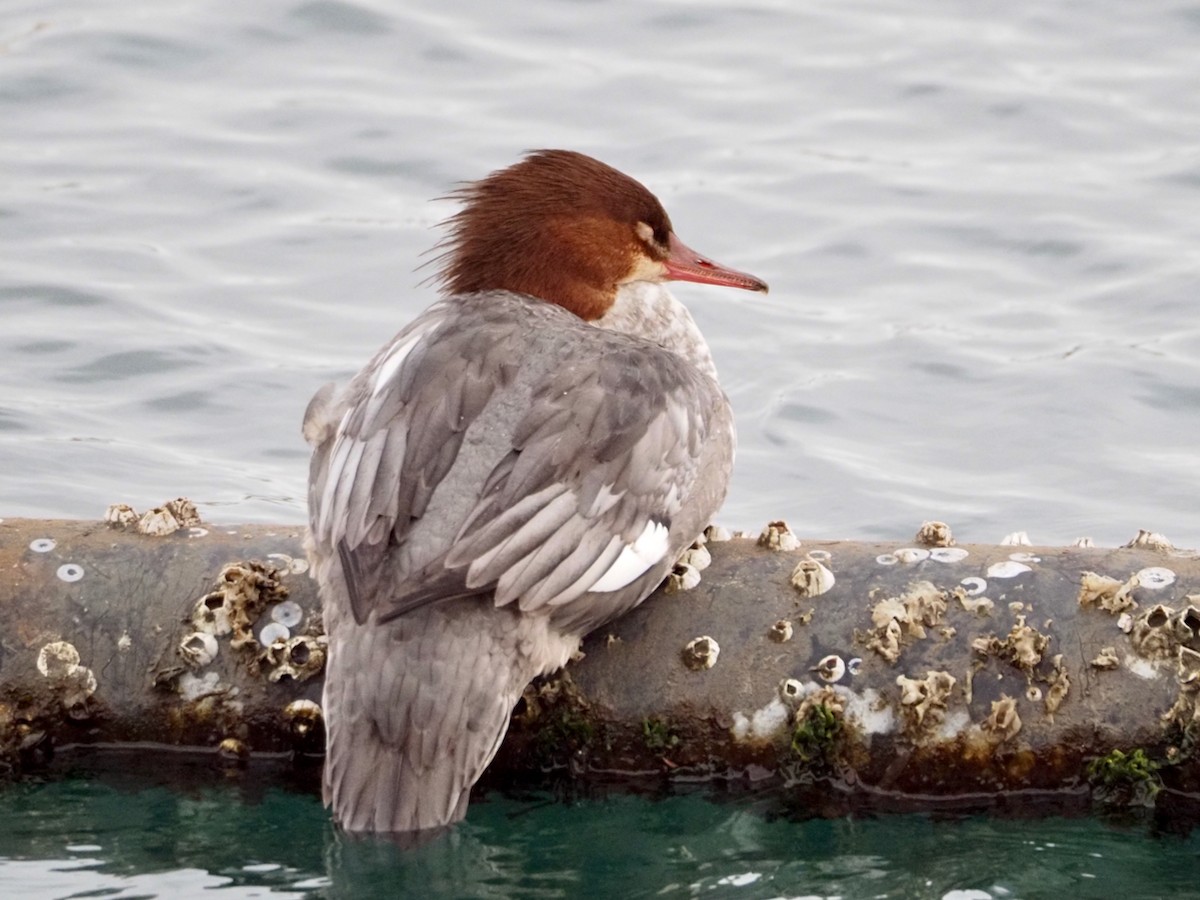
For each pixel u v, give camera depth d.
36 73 20.81
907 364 16.75
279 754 9.96
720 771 9.75
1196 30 22.38
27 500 14.37
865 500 14.85
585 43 22.11
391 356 10.26
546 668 9.53
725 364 16.83
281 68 21.23
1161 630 9.45
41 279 17.47
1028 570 9.77
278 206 18.86
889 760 9.59
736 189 19.38
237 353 16.58
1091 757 9.49
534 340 10.24
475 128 20.19
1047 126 20.55
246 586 9.93
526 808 9.80
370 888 9.02
